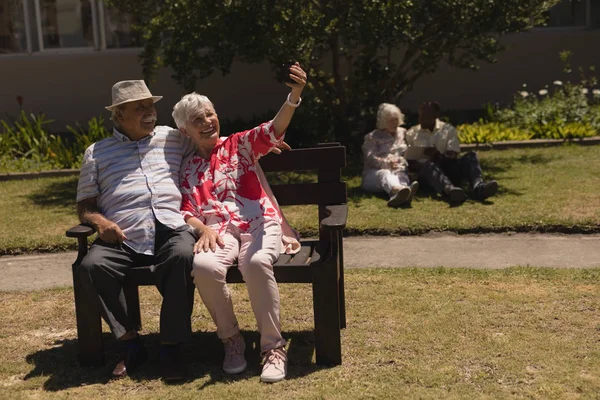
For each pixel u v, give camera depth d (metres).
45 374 3.85
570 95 10.90
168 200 4.03
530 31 12.02
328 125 9.88
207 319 4.57
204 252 3.78
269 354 3.72
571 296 4.61
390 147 7.59
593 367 3.62
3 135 10.45
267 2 8.16
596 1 12.11
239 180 4.06
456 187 7.11
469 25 8.80
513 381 3.51
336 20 8.30
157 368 3.88
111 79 11.84
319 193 4.28
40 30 11.85
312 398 3.41
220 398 3.46
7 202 8.01
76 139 11.09
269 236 3.89
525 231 6.27
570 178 7.87
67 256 6.20
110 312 3.78
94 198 4.12
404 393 3.42
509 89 12.11
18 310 4.84
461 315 4.35
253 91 11.83
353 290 4.89
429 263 5.54
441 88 12.05
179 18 8.54
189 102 4.03
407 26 8.46
